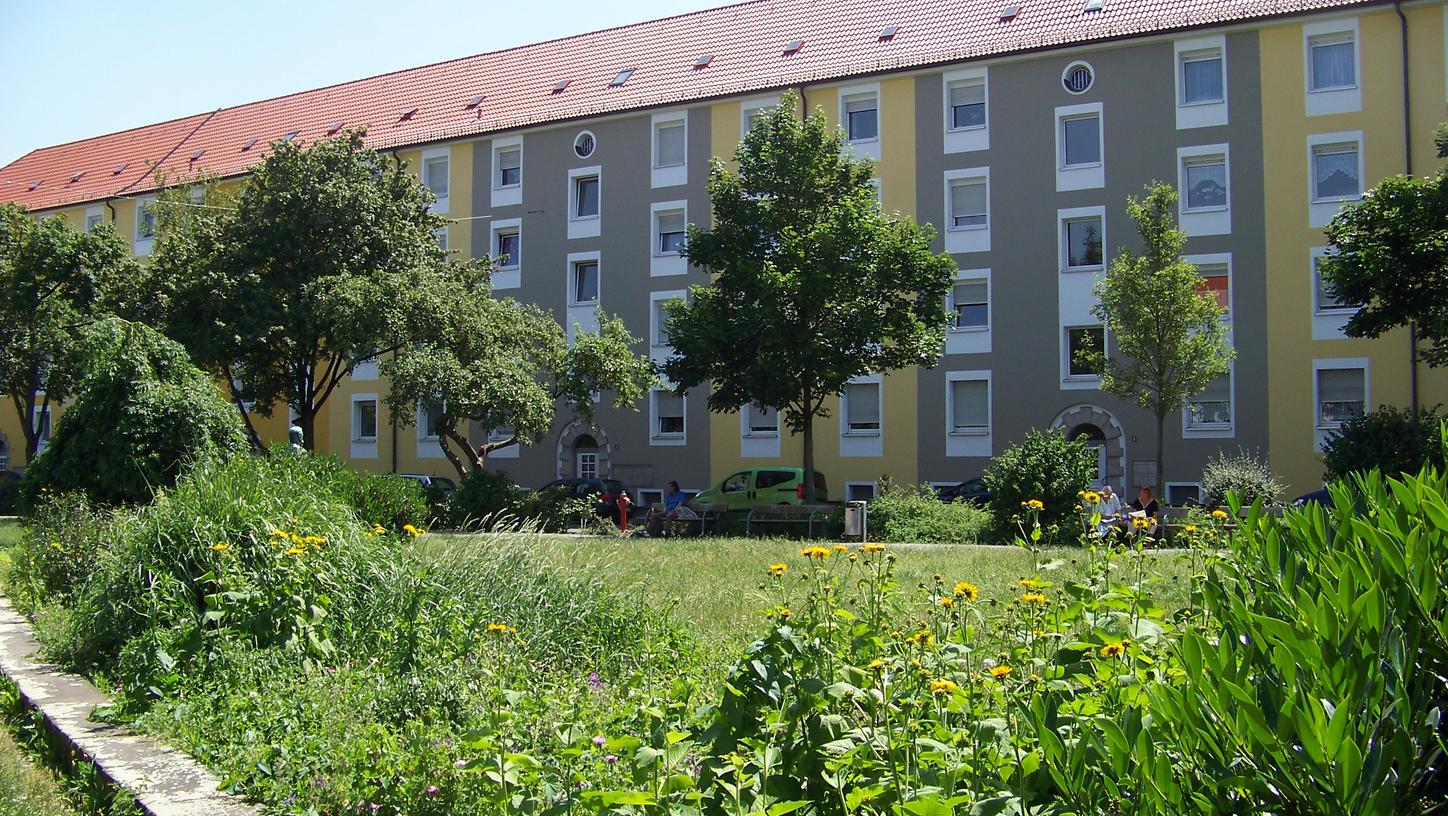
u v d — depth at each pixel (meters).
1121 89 32.22
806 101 36.56
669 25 43.66
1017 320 33.03
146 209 42.97
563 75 43.78
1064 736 3.22
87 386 13.88
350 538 8.78
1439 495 2.93
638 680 5.49
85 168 57.00
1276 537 3.26
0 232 41.50
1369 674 2.44
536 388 29.02
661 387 37.53
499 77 45.97
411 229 34.84
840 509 24.41
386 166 35.94
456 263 35.41
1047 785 3.14
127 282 36.31
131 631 7.89
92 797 5.31
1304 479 29.86
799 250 25.52
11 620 10.06
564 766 4.31
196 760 5.61
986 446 33.28
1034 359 32.75
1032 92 33.25
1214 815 2.49
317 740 5.53
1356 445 23.53
